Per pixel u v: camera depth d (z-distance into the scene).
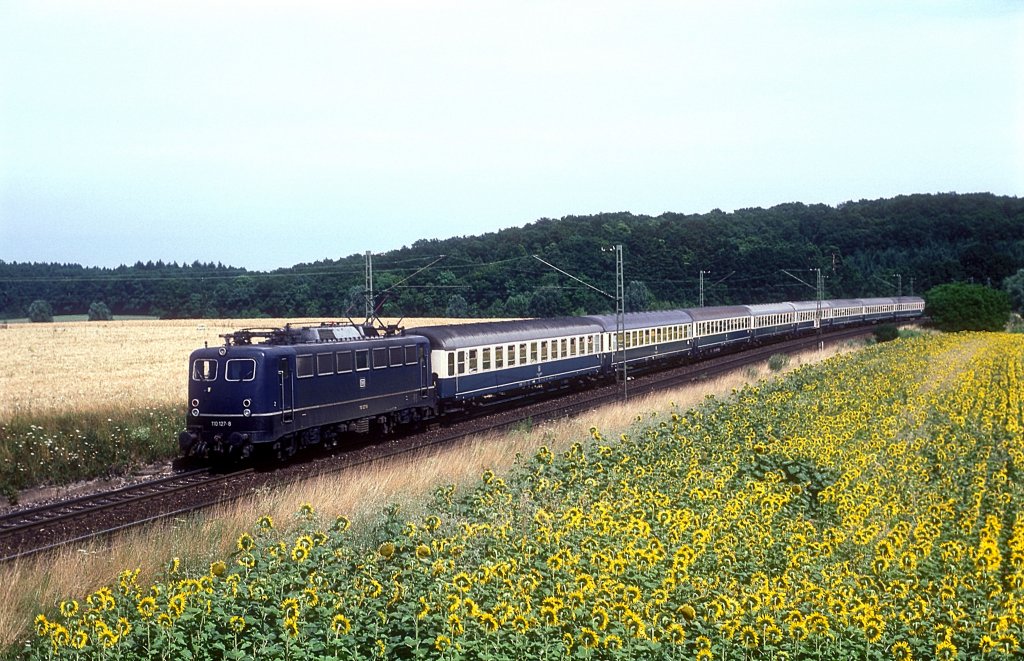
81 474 24.31
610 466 18.53
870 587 11.62
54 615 11.98
